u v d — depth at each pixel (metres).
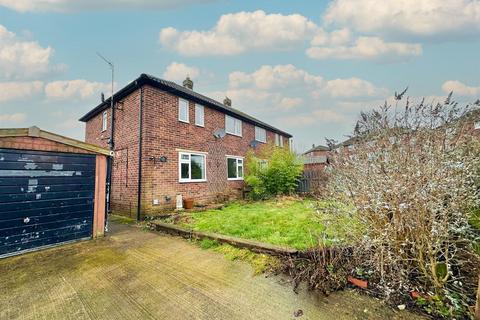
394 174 2.89
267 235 5.02
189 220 7.06
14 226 4.57
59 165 5.28
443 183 2.62
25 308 2.70
